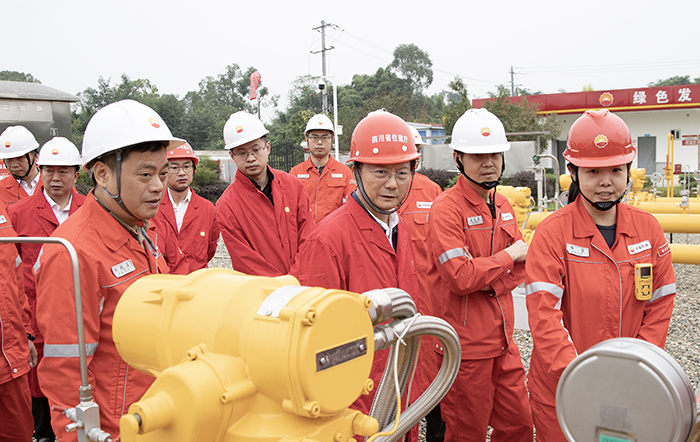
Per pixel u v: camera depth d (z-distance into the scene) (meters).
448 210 2.94
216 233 4.61
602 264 2.34
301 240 4.14
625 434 1.11
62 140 3.92
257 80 21.92
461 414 2.94
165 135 1.84
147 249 2.10
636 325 2.39
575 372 1.16
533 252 2.39
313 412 1.02
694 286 7.00
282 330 1.04
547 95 27.88
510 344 2.99
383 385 1.63
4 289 2.71
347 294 1.15
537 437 2.45
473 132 2.93
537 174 6.79
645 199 9.75
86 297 1.81
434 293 3.06
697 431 1.25
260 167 3.90
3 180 5.04
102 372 1.87
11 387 2.72
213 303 1.18
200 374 1.04
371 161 2.23
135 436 1.13
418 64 85.94
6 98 11.17
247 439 1.05
